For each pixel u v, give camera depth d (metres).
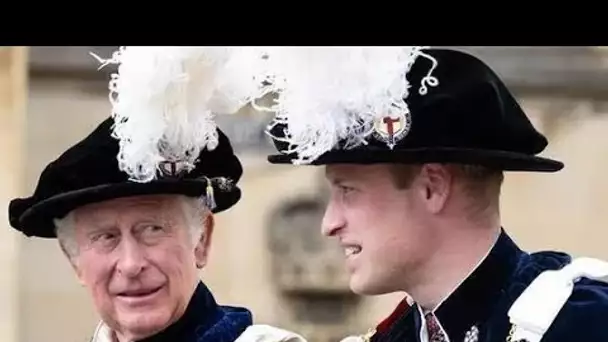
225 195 11.88
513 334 10.05
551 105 28.45
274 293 27.77
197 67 10.93
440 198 10.30
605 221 28.58
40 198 11.45
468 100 10.34
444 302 10.43
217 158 11.73
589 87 28.50
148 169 11.12
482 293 10.36
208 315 11.66
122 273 11.22
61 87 26.27
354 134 10.28
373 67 10.22
